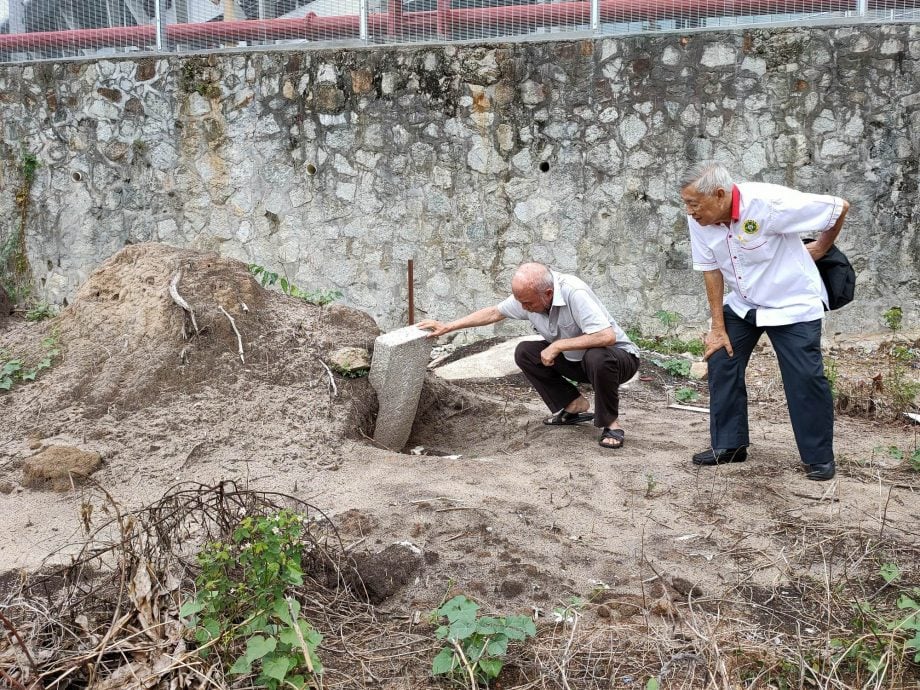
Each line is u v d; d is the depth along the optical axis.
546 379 5.33
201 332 5.09
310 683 2.63
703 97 8.30
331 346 5.30
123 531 3.10
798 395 4.34
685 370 7.43
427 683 2.72
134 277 5.48
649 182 8.52
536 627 2.99
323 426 4.73
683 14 8.34
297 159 9.23
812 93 8.11
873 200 8.18
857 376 7.03
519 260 8.91
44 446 4.46
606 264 8.75
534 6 8.63
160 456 4.45
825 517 3.86
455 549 3.51
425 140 8.90
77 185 9.81
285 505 3.88
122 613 2.92
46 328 5.58
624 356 4.93
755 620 3.05
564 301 4.93
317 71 9.02
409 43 8.91
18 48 9.88
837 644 2.82
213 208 9.52
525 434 5.34
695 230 4.46
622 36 8.36
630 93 8.43
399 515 3.79
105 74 9.52
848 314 8.41
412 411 5.22
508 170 8.80
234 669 2.55
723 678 2.66
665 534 3.70
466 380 7.03
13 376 5.16
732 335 4.57
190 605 2.68
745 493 4.15
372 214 9.15
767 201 4.20
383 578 3.27
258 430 4.68
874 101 8.04
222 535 3.21
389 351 5.02
